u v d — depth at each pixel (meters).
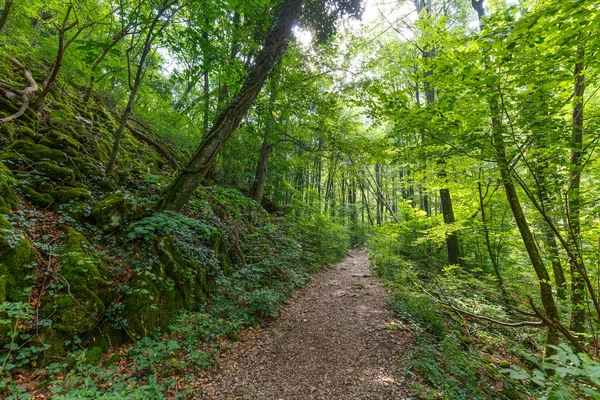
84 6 6.41
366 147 8.23
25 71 6.59
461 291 8.04
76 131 6.57
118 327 3.76
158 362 3.59
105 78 8.20
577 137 4.77
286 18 6.50
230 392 3.45
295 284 8.02
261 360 4.28
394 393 3.60
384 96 4.99
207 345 4.27
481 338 5.86
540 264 4.85
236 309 5.42
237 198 7.03
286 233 11.03
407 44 11.96
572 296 5.42
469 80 3.86
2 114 5.34
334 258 13.24
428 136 5.02
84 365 3.16
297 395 3.52
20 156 4.79
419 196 17.28
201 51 6.18
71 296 3.50
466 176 6.78
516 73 3.58
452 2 11.91
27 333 3.08
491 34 3.31
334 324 5.86
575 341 3.85
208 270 5.89
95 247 4.41
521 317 7.15
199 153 6.02
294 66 10.75
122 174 6.38
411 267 10.48
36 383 2.82
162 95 9.33
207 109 9.44
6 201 3.97
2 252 3.28
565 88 4.46
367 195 29.81
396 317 6.22
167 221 4.68
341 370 4.14
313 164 19.58
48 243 3.91
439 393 3.57
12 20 6.57
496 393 3.87
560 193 5.14
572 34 2.96
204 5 5.23
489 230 8.04
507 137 4.20
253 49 8.35
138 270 4.40
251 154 12.19
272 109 9.17
